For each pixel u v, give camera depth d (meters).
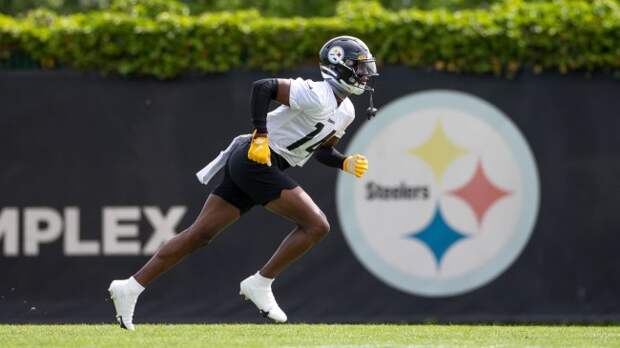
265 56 33.22
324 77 22.38
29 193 32.66
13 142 32.75
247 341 21.92
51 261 32.50
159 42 32.91
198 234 22.19
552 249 32.91
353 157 23.44
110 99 33.00
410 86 33.16
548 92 33.22
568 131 33.16
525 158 33.06
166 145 32.91
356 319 32.47
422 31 33.12
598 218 32.97
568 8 33.50
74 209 32.69
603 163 33.09
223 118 33.00
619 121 33.16
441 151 33.03
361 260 32.69
